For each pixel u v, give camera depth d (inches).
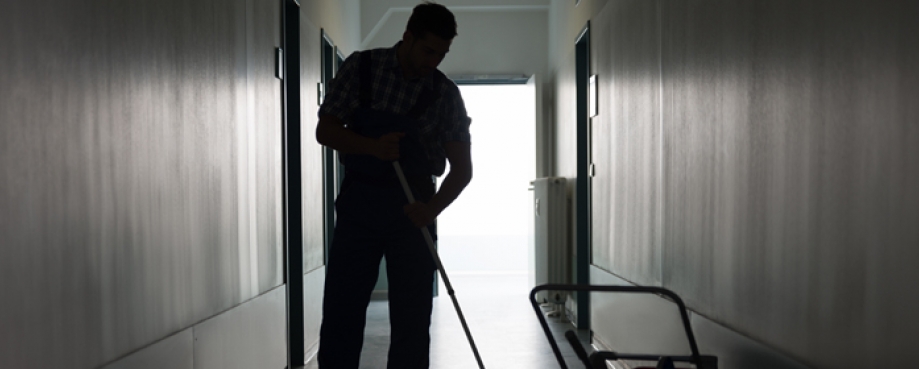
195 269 112.3
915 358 60.6
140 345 91.4
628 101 168.6
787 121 85.6
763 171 93.0
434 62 93.2
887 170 64.7
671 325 132.8
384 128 94.6
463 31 319.6
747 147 98.0
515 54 320.2
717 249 110.6
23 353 65.2
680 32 128.6
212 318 119.3
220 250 125.2
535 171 284.7
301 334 191.2
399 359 98.2
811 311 80.3
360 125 95.3
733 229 103.9
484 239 528.1
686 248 125.9
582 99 237.6
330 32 238.8
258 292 150.6
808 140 80.3
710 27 112.7
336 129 93.0
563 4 269.1
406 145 94.7
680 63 128.9
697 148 119.6
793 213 84.4
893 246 63.9
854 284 70.9
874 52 66.7
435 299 315.0
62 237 72.6
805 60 80.7
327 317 98.3
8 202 63.1
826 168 76.2
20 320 64.8
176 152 104.7
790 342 85.6
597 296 203.2
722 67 107.5
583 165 236.8
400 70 95.0
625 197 171.9
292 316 190.4
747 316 99.0
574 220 245.4
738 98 101.3
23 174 65.5
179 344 103.7
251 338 143.8
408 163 95.0
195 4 113.2
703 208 116.9
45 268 69.3
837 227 74.1
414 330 98.0
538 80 282.4
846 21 71.8
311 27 205.5
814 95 78.7
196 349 111.3
